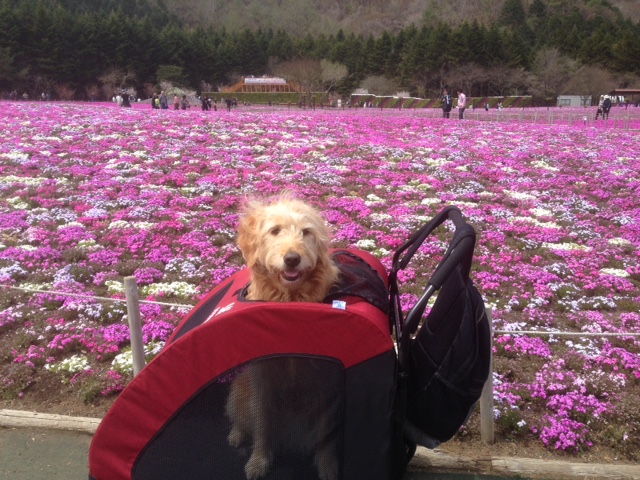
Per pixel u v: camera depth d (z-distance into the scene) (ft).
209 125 79.46
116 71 277.64
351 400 10.57
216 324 10.39
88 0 415.23
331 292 11.80
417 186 46.73
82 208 38.68
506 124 104.37
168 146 60.64
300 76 257.96
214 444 11.00
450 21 395.34
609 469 15.12
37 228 33.99
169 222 35.40
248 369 10.59
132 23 302.04
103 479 11.10
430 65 282.56
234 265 29.84
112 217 37.27
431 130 83.87
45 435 16.62
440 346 11.07
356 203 40.34
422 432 11.67
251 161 54.70
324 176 48.06
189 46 320.91
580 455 16.11
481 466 15.26
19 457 15.53
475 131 84.23
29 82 258.57
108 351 21.03
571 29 333.83
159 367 10.62
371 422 10.64
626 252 32.94
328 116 110.52
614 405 17.71
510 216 39.45
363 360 10.41
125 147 59.62
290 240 11.25
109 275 28.02
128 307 17.44
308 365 10.52
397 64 308.81
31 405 18.60
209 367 10.57
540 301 25.98
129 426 10.87
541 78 269.85
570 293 26.94
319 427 10.80
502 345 21.59
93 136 65.98
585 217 39.65
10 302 25.38
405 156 58.75
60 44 263.90
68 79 268.82
